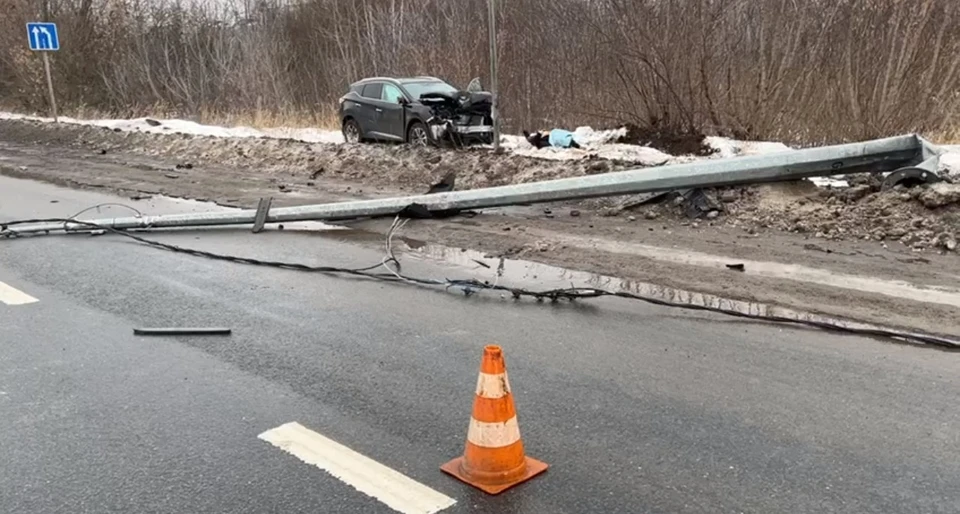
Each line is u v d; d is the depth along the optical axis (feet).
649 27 44.75
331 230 29.81
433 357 16.28
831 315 18.10
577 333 17.53
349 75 71.00
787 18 42.63
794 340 16.70
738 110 44.14
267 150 52.24
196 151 56.39
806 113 42.63
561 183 29.14
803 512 10.37
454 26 62.54
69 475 11.72
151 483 11.43
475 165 40.83
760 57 43.09
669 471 11.46
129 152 60.59
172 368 15.89
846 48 40.40
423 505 10.63
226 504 10.80
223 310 19.85
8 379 15.38
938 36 38.73
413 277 22.67
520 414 13.44
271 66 78.74
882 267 21.81
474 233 28.07
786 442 12.28
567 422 13.12
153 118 82.07
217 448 12.42
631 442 12.37
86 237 29.27
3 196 39.45
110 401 14.30
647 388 14.44
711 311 18.70
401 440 12.60
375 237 28.25
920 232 24.48
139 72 91.04
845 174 28.84
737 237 26.02
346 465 11.80
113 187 42.04
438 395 14.37
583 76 52.65
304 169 47.42
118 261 25.34
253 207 35.22
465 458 11.38
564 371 15.33
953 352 15.84
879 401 13.67
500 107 57.31
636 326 17.88
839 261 22.59
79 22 96.32
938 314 17.87
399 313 19.35
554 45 55.57
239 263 24.94
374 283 22.22
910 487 10.95
